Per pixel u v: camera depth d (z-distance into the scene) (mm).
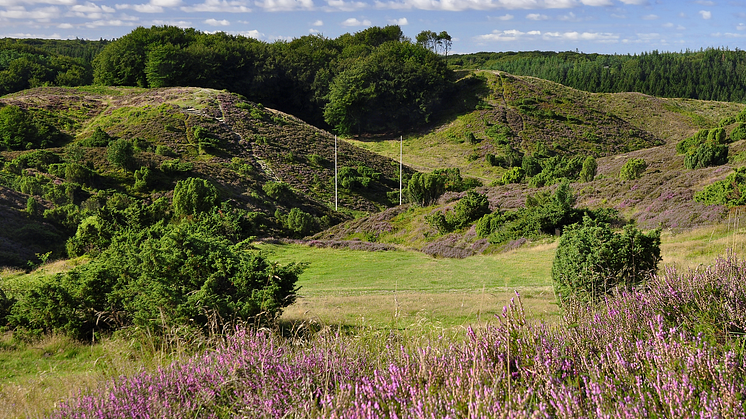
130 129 68562
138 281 9586
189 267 9734
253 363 3607
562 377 2844
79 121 75000
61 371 7586
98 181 49750
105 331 9898
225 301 8633
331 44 141000
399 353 3551
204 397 3406
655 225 24453
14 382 6738
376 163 75438
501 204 39562
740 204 22984
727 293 3627
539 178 47375
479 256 26516
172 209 37094
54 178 47844
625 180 36469
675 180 32594
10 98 80562
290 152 70062
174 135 67062
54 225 36156
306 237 42750
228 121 74938
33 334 9797
